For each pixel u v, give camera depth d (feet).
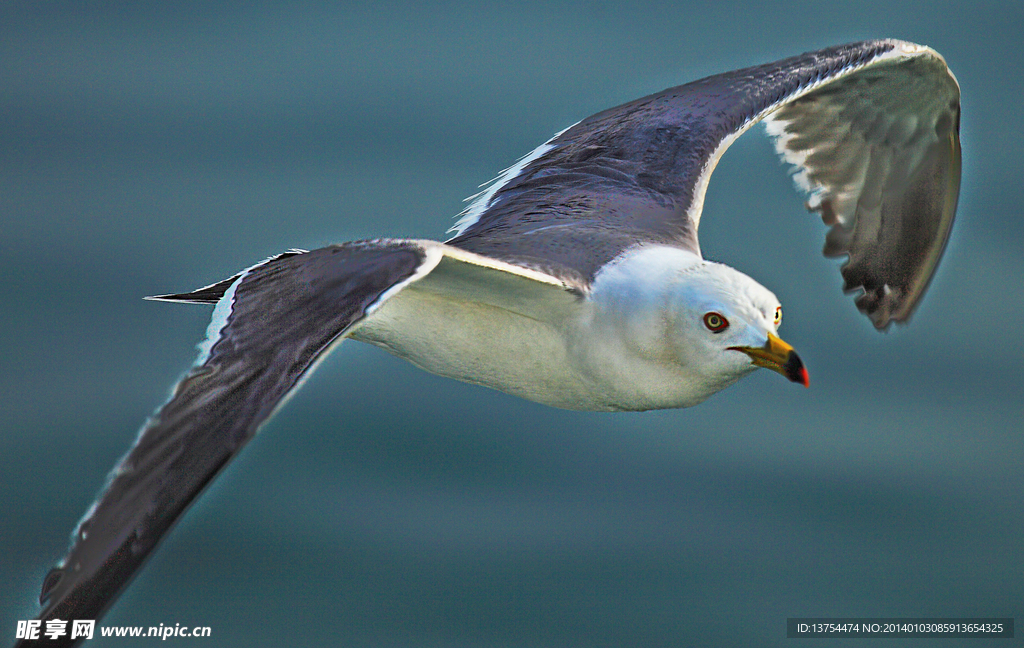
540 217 45.44
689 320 37.81
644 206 45.91
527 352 40.45
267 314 32.60
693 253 42.47
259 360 31.42
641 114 51.08
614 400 40.50
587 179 48.24
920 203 53.21
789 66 51.21
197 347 32.24
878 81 50.65
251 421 29.89
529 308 39.63
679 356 38.40
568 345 39.86
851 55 50.03
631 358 39.06
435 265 33.50
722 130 49.39
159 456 29.73
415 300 40.68
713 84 51.75
